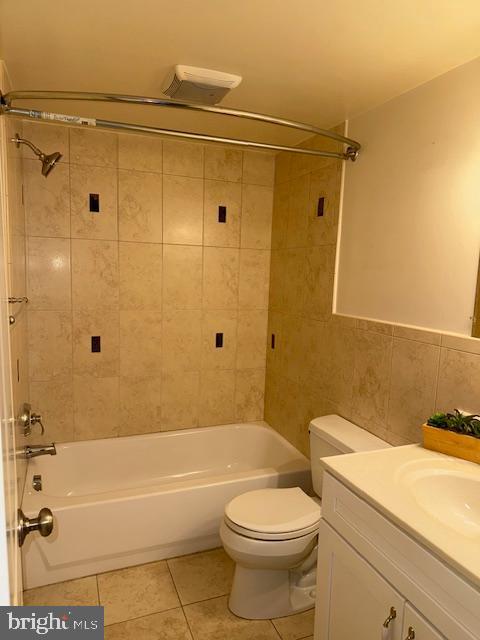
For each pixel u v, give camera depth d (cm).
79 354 261
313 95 188
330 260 230
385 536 116
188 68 164
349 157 209
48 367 255
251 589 187
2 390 60
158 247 270
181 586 205
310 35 142
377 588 118
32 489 216
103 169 252
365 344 204
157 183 265
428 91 169
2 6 129
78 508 202
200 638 177
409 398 178
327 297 233
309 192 250
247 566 182
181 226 274
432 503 131
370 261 202
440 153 164
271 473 238
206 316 289
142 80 183
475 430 143
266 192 293
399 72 164
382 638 114
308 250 251
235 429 300
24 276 235
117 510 209
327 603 143
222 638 178
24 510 194
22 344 217
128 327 270
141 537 215
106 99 152
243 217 289
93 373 265
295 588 201
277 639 178
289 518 179
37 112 153
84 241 253
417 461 142
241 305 297
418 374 174
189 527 224
